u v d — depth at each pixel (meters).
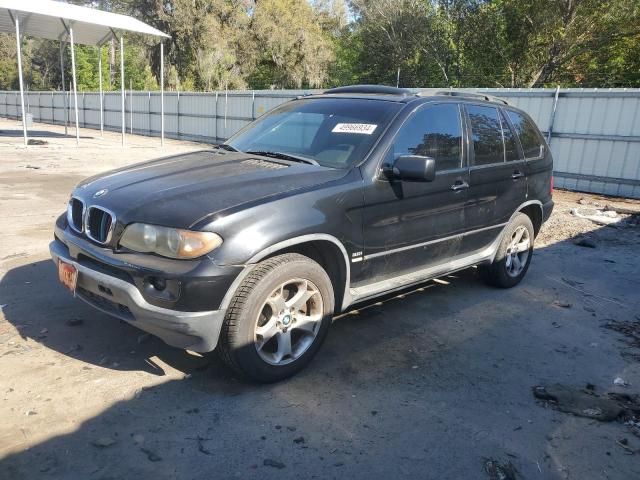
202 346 3.24
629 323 5.05
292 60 46.78
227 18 44.78
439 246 4.66
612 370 4.07
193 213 3.21
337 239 3.69
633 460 3.01
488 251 5.38
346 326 4.60
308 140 4.38
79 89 59.28
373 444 3.02
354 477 2.75
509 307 5.28
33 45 65.25
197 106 26.00
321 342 3.76
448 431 3.18
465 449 3.02
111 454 2.81
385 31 37.25
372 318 4.81
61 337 4.09
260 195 3.43
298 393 3.50
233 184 3.53
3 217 8.02
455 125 4.81
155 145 23.83
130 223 3.30
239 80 45.47
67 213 4.04
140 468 2.73
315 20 53.94
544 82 31.25
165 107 27.92
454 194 4.66
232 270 3.17
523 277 6.09
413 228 4.32
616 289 6.04
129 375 3.59
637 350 4.46
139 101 29.61
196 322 3.13
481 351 4.27
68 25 20.59
